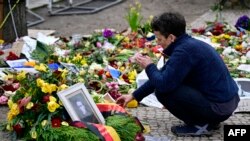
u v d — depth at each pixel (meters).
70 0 16.89
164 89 5.81
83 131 5.55
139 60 6.00
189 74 5.92
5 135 6.29
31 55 9.12
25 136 6.02
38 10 16.66
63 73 6.25
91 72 8.07
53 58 8.70
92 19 15.34
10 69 8.47
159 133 6.36
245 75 8.47
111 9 16.67
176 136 6.27
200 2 17.62
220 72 6.00
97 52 9.24
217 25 11.59
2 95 7.59
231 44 10.45
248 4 16.12
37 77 6.18
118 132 5.77
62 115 5.87
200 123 6.21
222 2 16.22
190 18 15.28
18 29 11.10
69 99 5.80
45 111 5.90
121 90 7.83
